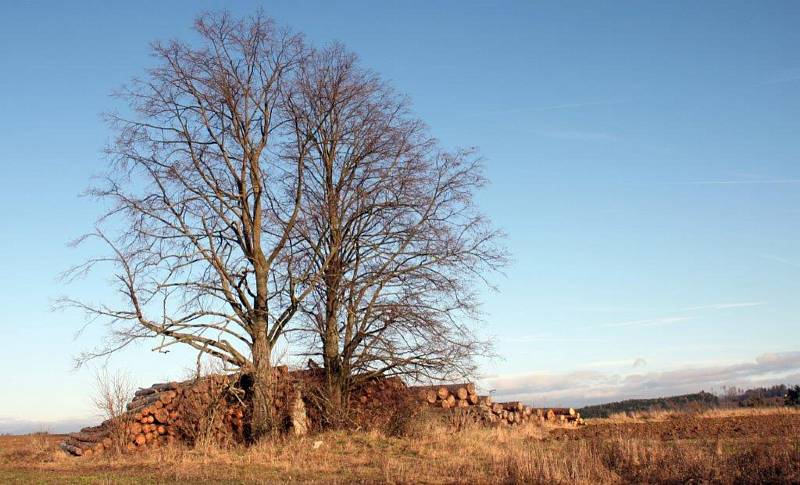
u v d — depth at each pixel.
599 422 35.16
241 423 27.39
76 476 19.06
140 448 25.12
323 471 19.20
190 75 26.30
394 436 26.31
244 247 27.66
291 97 27.22
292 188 27.91
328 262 27.45
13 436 33.41
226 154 27.17
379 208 27.56
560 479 16.20
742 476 15.44
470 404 30.55
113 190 25.22
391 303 26.97
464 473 17.69
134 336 24.53
